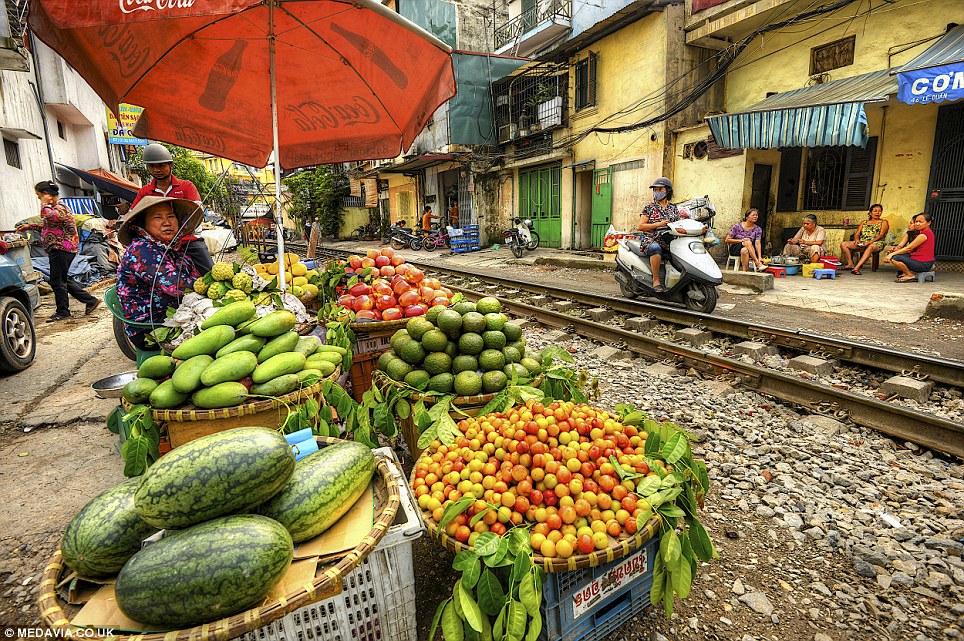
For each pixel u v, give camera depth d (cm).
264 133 527
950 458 340
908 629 213
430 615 234
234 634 137
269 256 1570
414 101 459
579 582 192
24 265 712
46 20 289
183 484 159
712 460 351
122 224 356
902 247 932
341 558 167
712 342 614
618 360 583
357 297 419
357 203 3559
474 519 200
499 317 328
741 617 224
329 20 374
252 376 262
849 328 625
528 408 248
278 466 172
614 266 1259
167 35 377
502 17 2364
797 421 400
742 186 1210
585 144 1688
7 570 265
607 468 208
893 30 1014
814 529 274
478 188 2192
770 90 1261
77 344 745
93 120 2064
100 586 166
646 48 1395
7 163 1203
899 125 1065
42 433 432
